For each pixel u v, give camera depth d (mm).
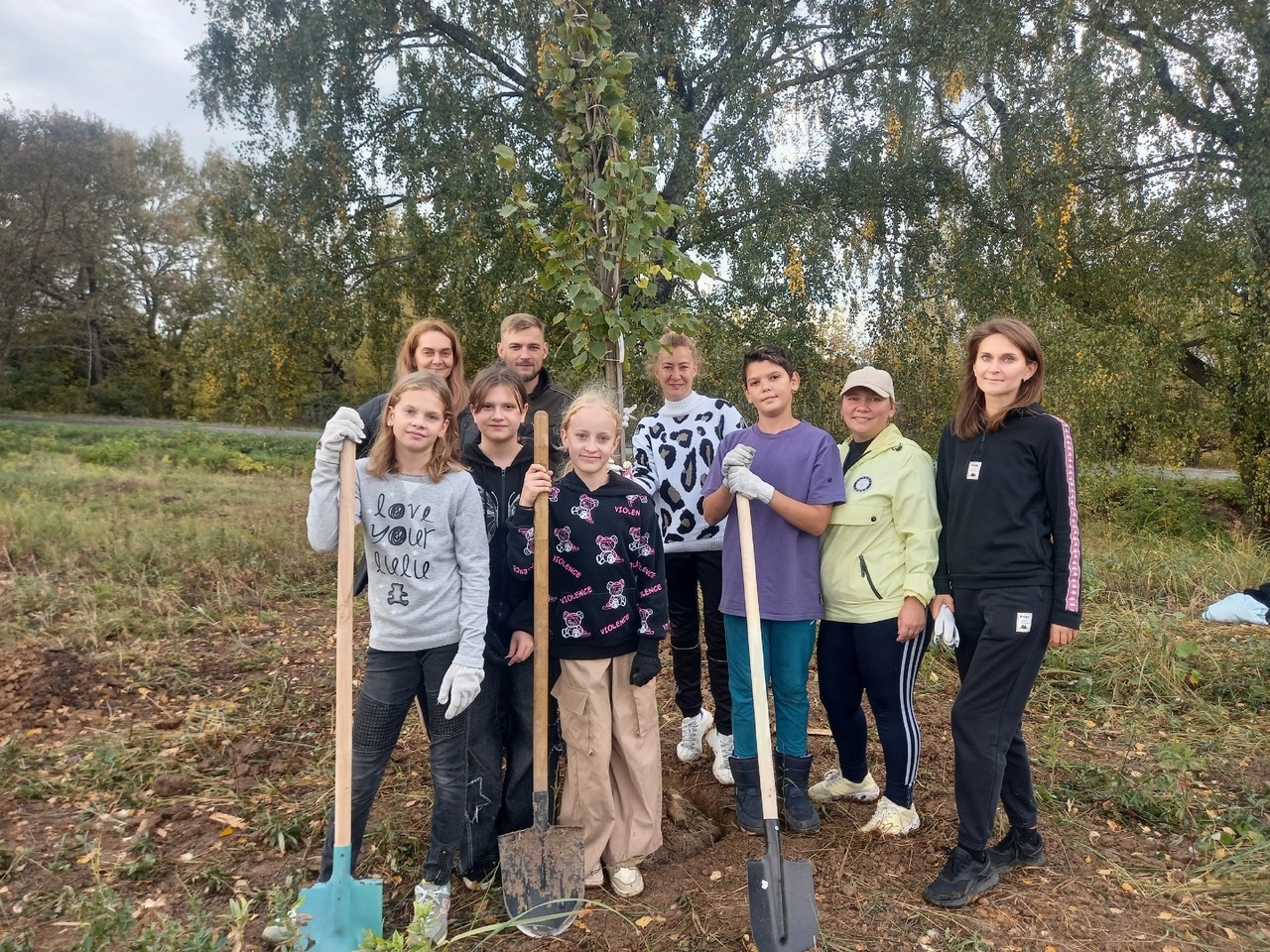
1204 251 11195
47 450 18344
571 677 2787
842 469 3090
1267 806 3318
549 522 2752
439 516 2547
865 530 2982
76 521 8312
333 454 2463
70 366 36500
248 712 4246
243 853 2979
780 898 2383
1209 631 5508
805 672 3094
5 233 28969
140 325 35844
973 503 2713
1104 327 11219
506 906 2527
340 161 9852
